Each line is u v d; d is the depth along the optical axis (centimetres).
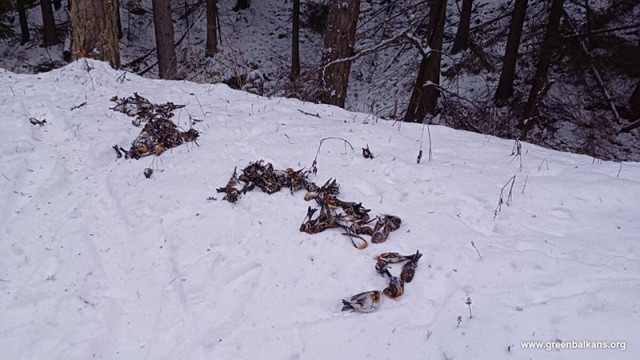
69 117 532
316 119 560
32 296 318
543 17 1366
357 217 352
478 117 1091
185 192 409
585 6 1165
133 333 290
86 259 344
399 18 1530
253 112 575
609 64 1139
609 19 1150
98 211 396
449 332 256
